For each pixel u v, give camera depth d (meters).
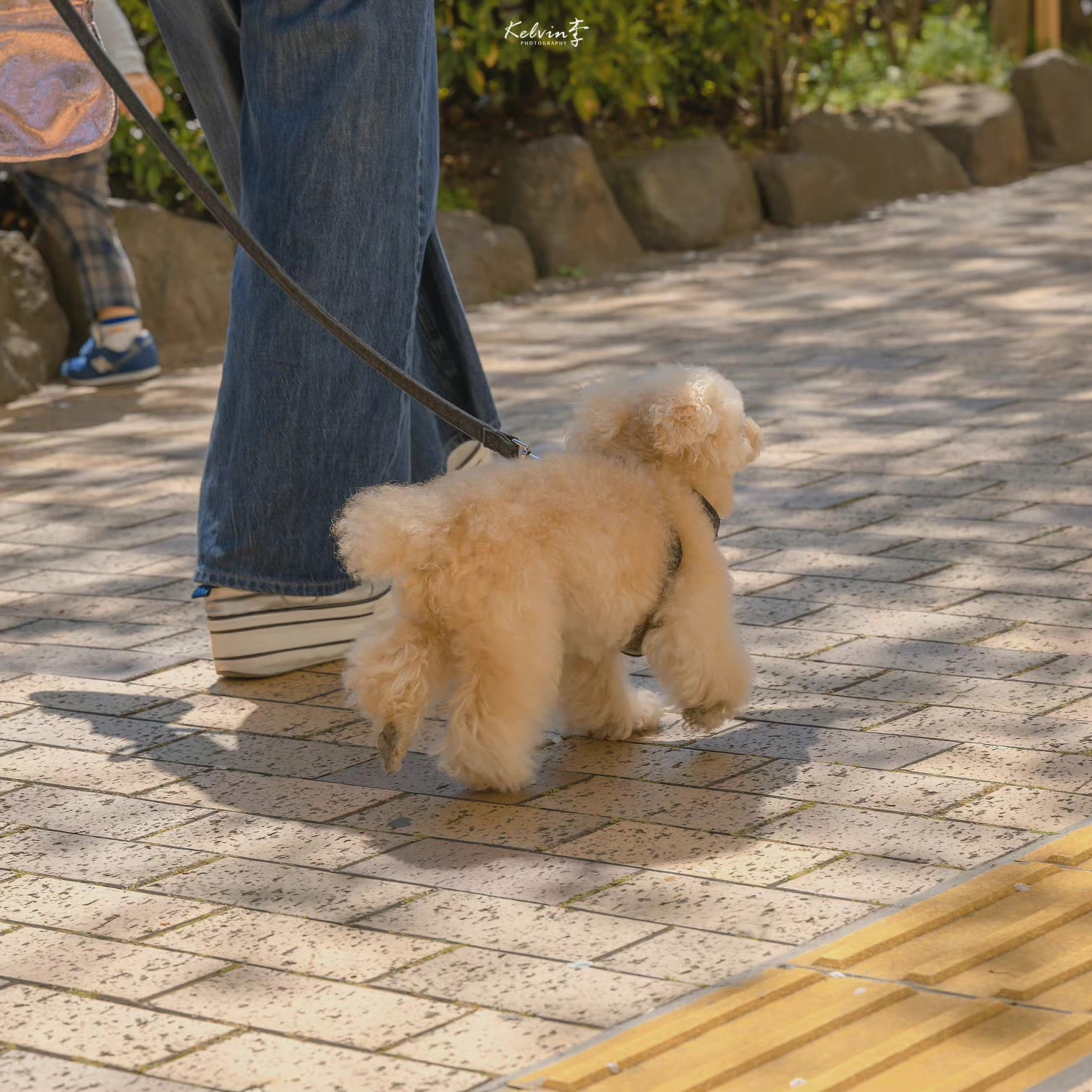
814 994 3.52
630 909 4.01
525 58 16.30
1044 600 6.20
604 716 5.19
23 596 6.96
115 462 9.41
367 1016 3.55
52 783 5.03
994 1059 3.23
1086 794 4.53
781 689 5.49
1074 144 19.75
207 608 5.89
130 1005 3.66
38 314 11.83
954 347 11.01
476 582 4.51
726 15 17.75
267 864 4.40
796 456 8.58
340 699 5.72
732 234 16.55
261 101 5.68
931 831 4.35
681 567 4.89
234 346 5.86
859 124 18.03
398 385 5.00
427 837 4.53
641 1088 3.19
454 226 14.25
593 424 4.93
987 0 21.89
